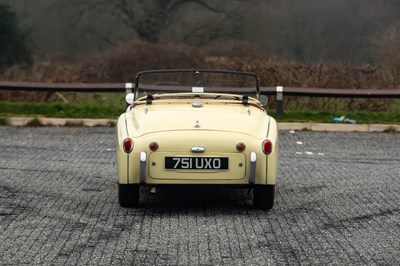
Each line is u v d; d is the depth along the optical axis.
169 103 10.80
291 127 19.53
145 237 8.50
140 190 11.38
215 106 10.66
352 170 13.49
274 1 49.94
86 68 26.94
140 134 9.64
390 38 38.69
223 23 48.62
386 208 10.20
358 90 21.14
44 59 50.66
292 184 11.98
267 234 8.68
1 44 50.88
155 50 34.97
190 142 9.48
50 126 19.72
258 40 48.81
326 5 50.41
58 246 8.09
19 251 7.89
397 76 23.42
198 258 7.65
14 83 21.56
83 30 49.91
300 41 50.06
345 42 50.44
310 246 8.16
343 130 19.47
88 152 15.48
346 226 9.13
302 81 23.09
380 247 8.16
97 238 8.45
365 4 51.03
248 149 9.52
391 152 16.03
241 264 7.45
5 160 14.34
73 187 11.58
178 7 49.12
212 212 9.87
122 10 49.03
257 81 11.80
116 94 23.70
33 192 11.13
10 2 52.84
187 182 9.51
